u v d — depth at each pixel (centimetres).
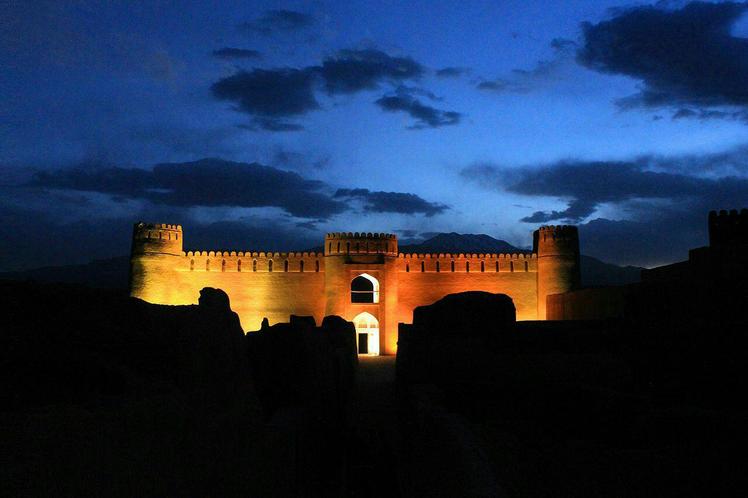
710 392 1306
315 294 5038
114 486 456
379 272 4859
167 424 558
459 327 1791
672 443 895
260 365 1215
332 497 1440
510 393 1218
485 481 581
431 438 875
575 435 989
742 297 1362
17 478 367
